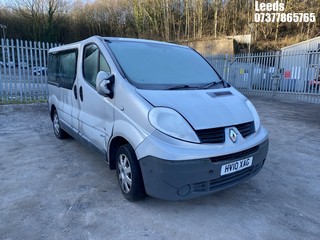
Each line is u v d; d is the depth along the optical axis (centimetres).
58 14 4066
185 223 276
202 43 2794
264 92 1473
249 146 291
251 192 348
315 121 810
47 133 622
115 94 316
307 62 1295
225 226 273
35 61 1024
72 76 443
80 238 250
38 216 283
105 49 353
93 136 373
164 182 260
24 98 1016
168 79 341
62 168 412
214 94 327
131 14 3997
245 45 2797
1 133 613
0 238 247
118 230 262
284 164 450
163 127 266
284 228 273
